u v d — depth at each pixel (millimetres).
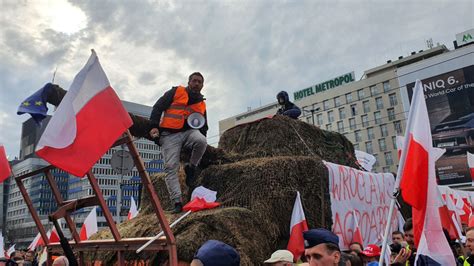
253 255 4645
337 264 2414
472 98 46438
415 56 61750
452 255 3518
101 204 3732
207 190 5531
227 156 6867
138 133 5711
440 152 6000
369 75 67125
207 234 4473
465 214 10422
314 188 5973
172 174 5363
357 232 6277
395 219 8133
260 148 7238
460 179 45562
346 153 8430
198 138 5496
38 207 43531
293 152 7121
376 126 63031
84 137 3236
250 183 5672
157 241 3404
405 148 3893
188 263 4164
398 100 60625
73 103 3260
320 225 5836
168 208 6332
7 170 4445
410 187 3719
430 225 3594
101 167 43500
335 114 68938
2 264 7449
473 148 45219
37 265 9344
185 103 5492
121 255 3654
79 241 4043
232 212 4836
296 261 5160
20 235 58219
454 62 48469
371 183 7535
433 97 49312
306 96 75125
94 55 3428
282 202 5551
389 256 5297
